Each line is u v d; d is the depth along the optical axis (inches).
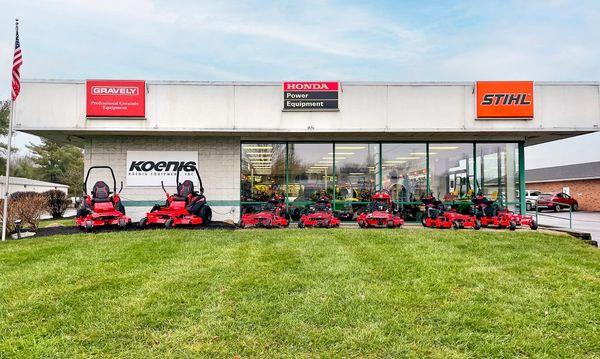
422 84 498.6
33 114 480.1
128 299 190.7
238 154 539.2
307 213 480.7
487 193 559.8
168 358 137.6
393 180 555.5
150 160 532.4
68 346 146.1
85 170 528.1
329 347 146.2
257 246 313.4
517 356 141.6
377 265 252.7
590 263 267.6
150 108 489.7
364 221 459.5
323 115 496.4
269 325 163.9
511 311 179.5
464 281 220.4
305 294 198.5
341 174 553.6
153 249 301.4
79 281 219.6
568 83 496.4
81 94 484.1
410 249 303.6
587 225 685.3
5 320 168.4
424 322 167.2
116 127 486.6
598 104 495.5
